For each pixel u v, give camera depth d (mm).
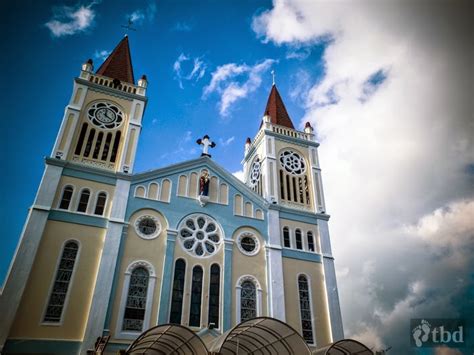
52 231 23656
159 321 23156
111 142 29531
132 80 35344
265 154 35969
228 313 25625
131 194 27453
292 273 29844
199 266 26781
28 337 19984
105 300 22328
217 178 31688
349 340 22094
